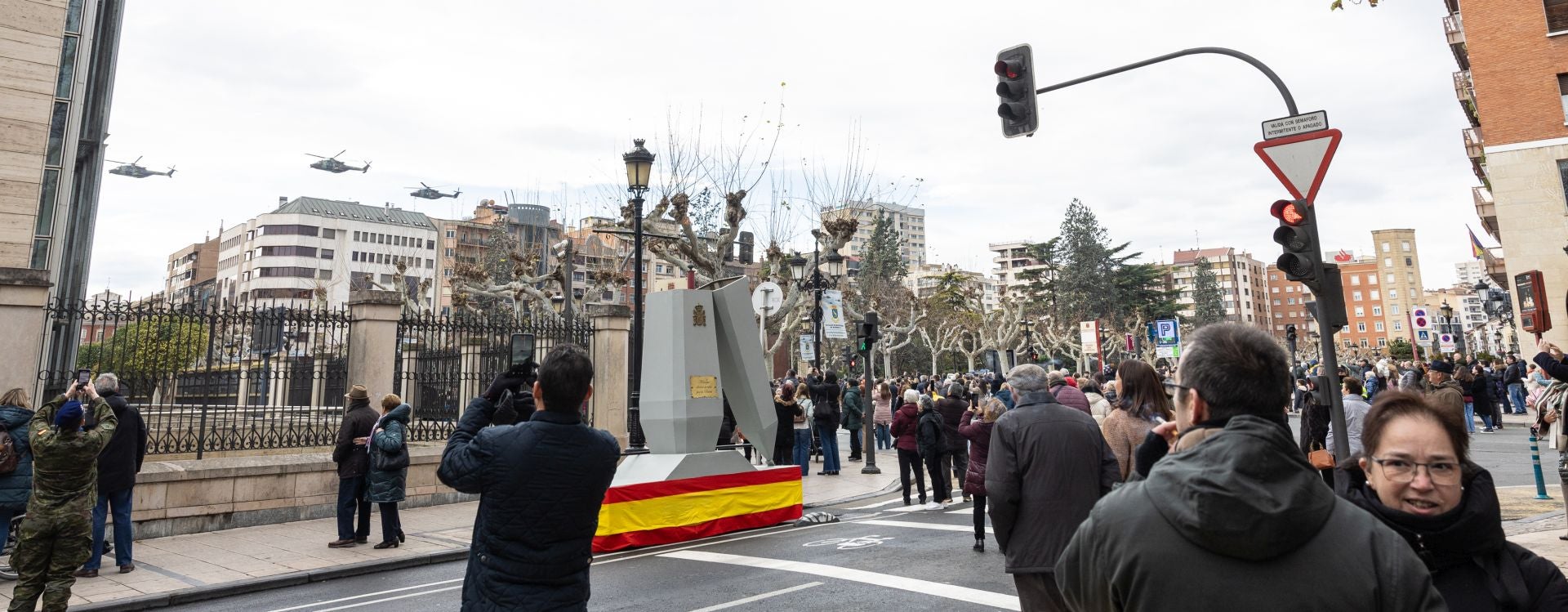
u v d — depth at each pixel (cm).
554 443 299
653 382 973
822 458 1853
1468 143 2902
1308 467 155
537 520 291
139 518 923
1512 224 2244
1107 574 163
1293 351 3061
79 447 565
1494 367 2703
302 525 1027
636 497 855
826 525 990
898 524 967
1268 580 145
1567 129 2200
